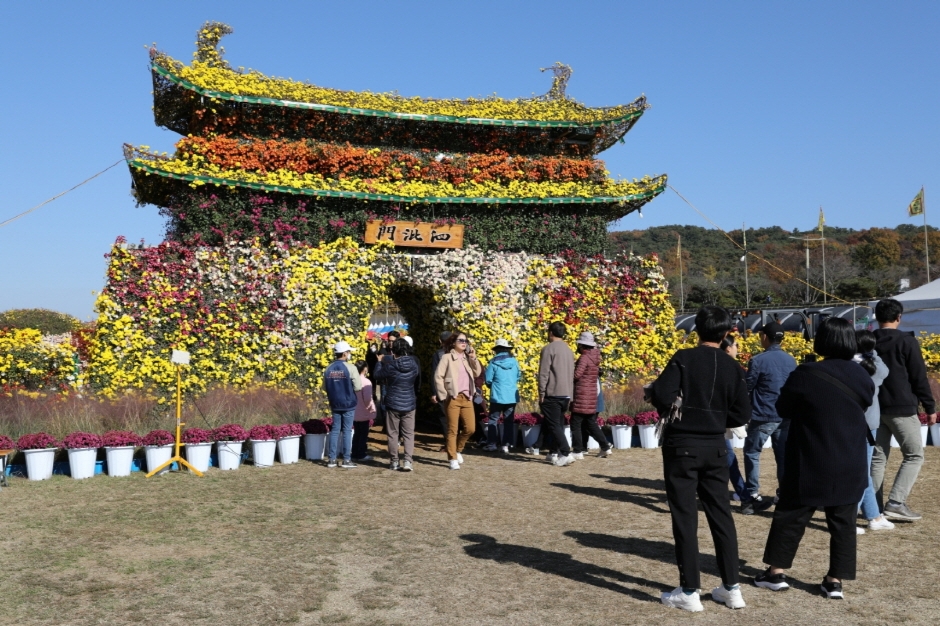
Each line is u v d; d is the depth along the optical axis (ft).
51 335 71.56
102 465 34.83
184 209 48.14
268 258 48.39
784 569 18.49
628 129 60.13
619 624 16.33
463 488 31.53
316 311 48.49
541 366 37.01
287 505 28.30
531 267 53.11
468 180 55.42
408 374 35.94
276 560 21.25
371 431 52.75
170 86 50.44
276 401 42.91
